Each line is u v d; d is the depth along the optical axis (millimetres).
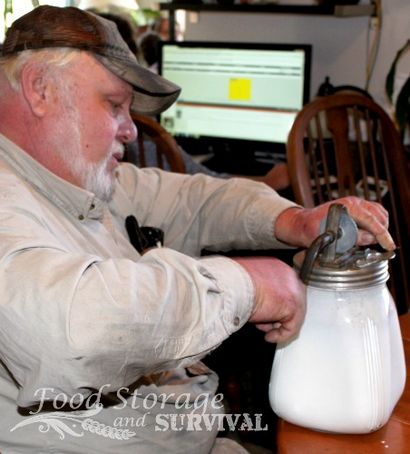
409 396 1118
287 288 972
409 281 2219
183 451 1271
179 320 884
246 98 3160
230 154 3248
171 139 2312
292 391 994
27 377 866
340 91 2943
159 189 1633
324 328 968
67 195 1212
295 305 964
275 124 3135
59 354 824
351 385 967
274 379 1024
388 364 987
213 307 909
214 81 3213
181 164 2320
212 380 1419
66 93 1168
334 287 958
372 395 969
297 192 1982
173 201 1623
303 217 1399
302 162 1999
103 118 1197
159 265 926
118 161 1291
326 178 2152
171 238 1618
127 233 1503
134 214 1598
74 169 1206
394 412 1072
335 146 2137
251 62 3113
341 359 964
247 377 1959
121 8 3189
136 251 1429
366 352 962
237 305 932
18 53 1166
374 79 3035
